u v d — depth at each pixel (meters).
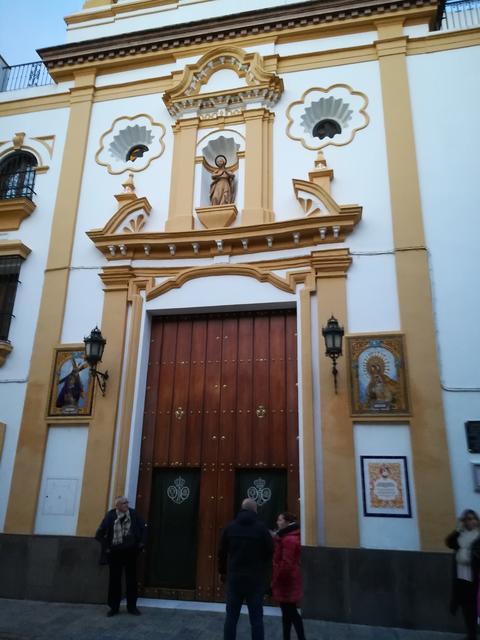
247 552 5.48
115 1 12.32
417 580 7.07
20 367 9.45
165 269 9.48
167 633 6.48
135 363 9.01
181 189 9.92
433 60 9.69
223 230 9.21
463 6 11.07
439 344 8.02
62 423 8.91
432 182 8.90
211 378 9.01
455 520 7.19
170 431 8.85
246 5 11.33
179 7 11.69
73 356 9.24
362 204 9.05
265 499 8.26
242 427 8.62
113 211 10.22
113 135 10.88
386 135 9.37
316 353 8.41
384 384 7.95
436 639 6.46
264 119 10.12
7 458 8.95
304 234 8.94
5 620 7.01
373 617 7.04
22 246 10.12
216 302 9.08
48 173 10.87
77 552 8.17
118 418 8.78
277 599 5.76
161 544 8.41
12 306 9.98
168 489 8.66
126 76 11.36
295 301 8.79
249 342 9.06
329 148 9.63
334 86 10.06
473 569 6.01
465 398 7.68
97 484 8.44
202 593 8.00
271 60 10.49
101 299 9.58
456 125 9.15
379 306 8.38
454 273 8.31
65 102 11.45
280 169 9.76
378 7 10.20
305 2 10.46
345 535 7.45
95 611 7.47
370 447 7.77
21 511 8.55
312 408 8.11
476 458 7.41
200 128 10.43
